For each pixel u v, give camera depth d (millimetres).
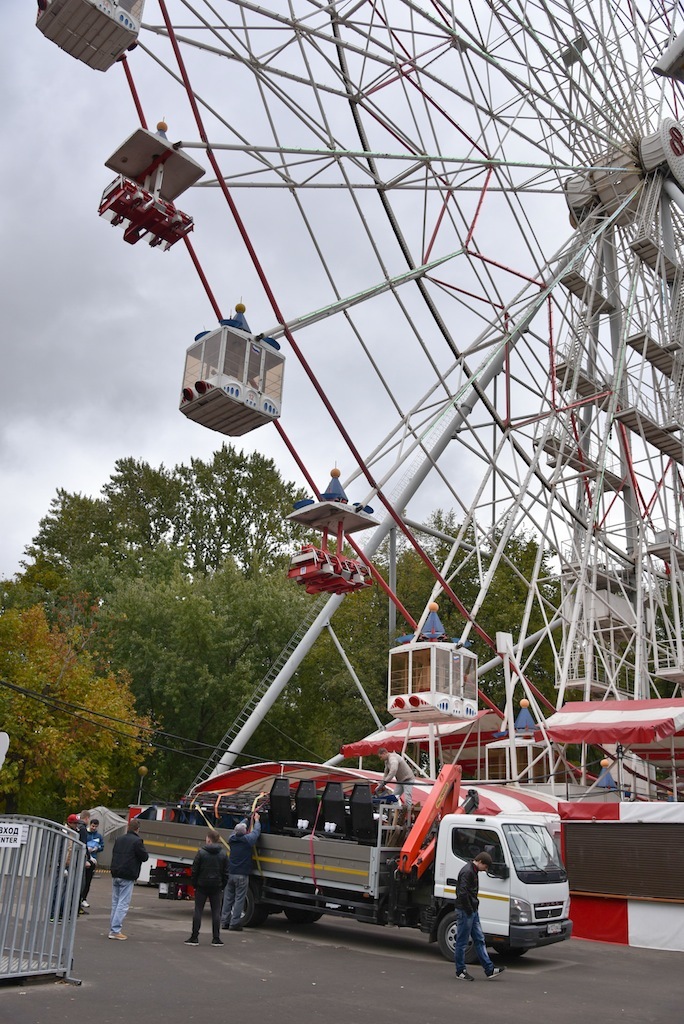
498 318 28969
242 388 16016
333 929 18625
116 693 33719
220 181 17422
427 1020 10047
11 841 10602
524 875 15055
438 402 26516
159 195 15102
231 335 16047
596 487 31984
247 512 62312
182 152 14859
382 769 44562
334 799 17391
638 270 33625
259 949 14953
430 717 22828
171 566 52312
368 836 16516
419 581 52250
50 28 14148
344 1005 10625
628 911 19641
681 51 32719
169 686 39281
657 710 24766
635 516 34719
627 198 32875
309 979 12305
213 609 42562
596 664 35438
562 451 31969
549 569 54281
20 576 56656
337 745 44188
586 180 34719
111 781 38844
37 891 10820
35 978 10734
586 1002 11992
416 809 17219
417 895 16250
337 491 18781
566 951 17797
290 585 45438
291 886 17562
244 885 17422
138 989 10766
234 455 64188
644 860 19703
